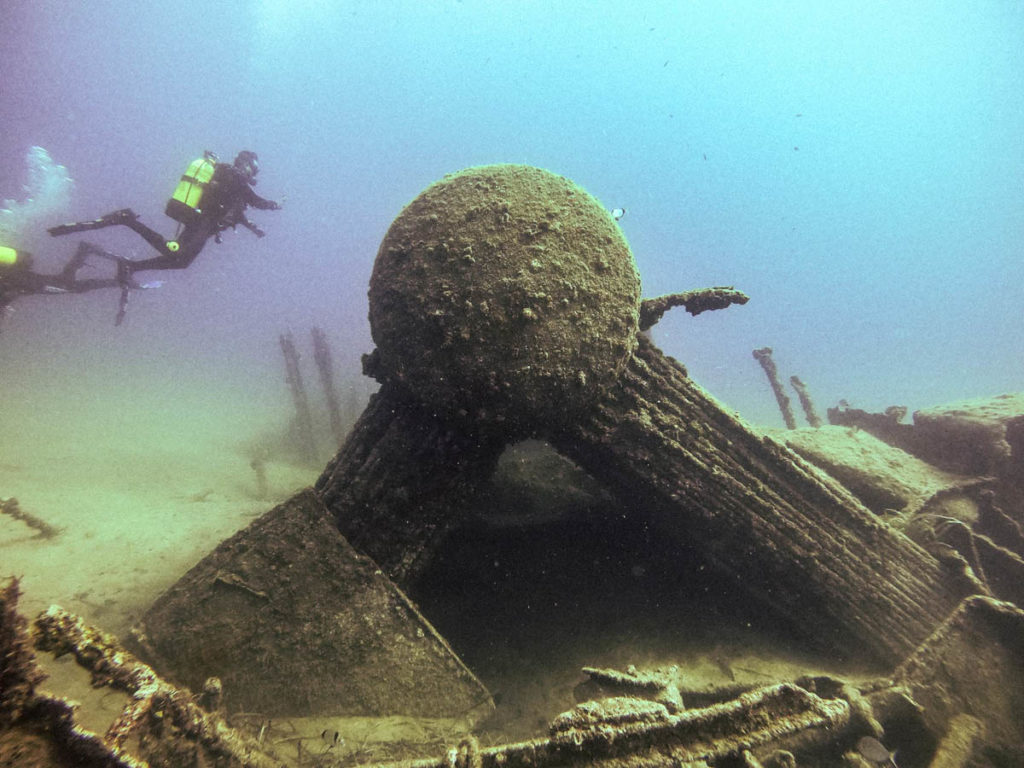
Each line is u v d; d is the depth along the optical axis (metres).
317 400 13.58
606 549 4.97
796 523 3.74
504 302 2.86
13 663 1.38
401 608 3.06
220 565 3.03
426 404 3.09
